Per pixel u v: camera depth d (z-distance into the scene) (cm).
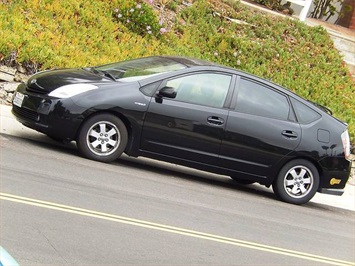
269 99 1222
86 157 1122
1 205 810
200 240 868
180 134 1156
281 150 1211
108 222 845
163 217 921
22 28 1492
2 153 1030
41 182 930
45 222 791
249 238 930
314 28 2123
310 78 1917
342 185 1256
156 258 764
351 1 2400
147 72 1173
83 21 1661
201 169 1186
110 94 1115
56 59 1452
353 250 1002
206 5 1984
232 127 1182
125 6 1747
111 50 1617
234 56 1845
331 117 1261
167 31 1812
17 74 1416
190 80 1173
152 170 1207
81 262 701
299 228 1059
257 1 2202
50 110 1091
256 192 1284
